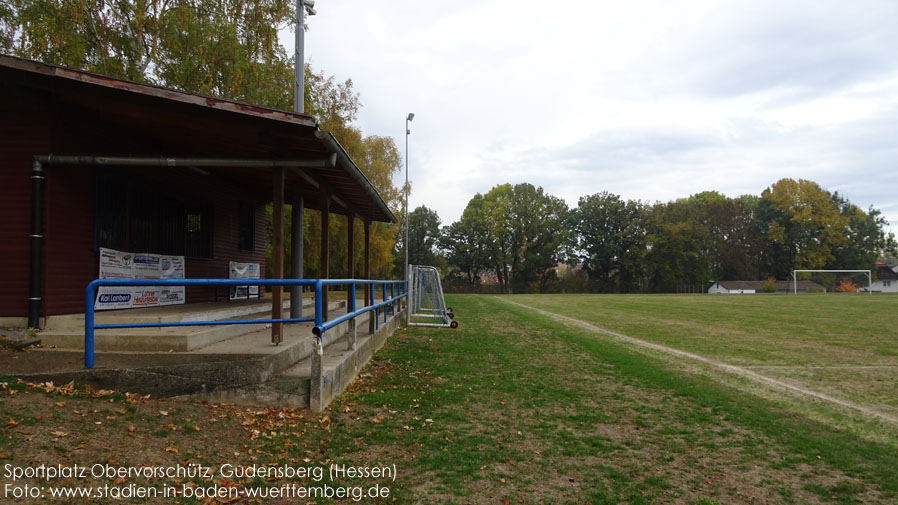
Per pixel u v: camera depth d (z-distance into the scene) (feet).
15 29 51.31
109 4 53.52
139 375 18.08
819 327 63.57
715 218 285.64
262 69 58.29
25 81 22.30
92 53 54.29
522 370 32.27
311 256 116.16
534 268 257.14
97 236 26.84
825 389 28.02
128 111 23.16
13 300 23.84
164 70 56.75
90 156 23.76
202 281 17.93
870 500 13.99
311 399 19.06
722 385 28.60
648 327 63.31
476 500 13.33
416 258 267.59
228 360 18.99
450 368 32.09
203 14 55.98
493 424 20.31
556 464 16.17
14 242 23.89
